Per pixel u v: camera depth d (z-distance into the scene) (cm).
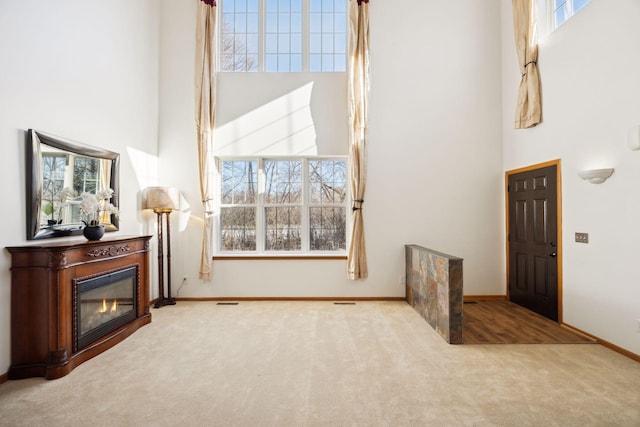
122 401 222
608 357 287
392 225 482
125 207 406
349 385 241
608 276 308
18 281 254
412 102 483
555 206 378
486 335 339
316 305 456
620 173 296
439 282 342
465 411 208
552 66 379
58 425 197
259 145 485
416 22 484
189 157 488
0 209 246
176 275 484
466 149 484
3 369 247
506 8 471
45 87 286
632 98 284
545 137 393
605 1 308
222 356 292
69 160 313
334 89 486
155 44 477
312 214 502
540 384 241
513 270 460
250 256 482
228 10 497
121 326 337
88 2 341
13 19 256
